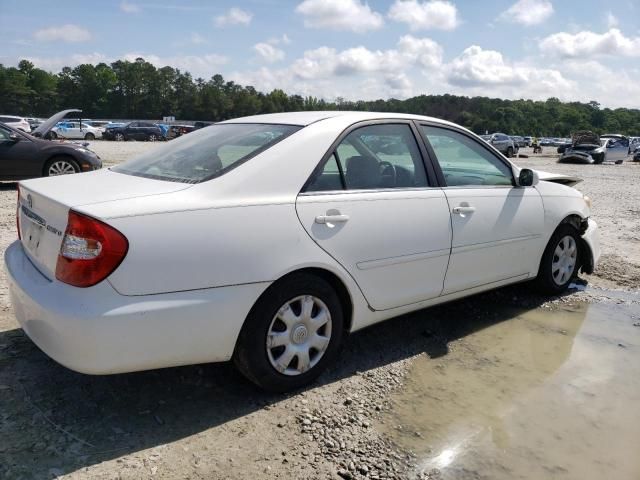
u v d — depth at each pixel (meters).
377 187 3.53
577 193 5.16
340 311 3.33
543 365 3.78
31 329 2.80
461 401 3.27
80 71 127.69
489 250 4.19
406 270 3.62
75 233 2.59
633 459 2.78
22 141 10.59
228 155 3.19
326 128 3.39
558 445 2.87
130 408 3.00
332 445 2.77
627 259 6.57
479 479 2.59
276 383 3.12
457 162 4.13
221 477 2.50
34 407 2.94
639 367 3.79
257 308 2.98
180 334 2.72
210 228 2.78
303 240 3.07
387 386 3.39
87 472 2.47
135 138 48.31
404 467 2.64
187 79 134.25
